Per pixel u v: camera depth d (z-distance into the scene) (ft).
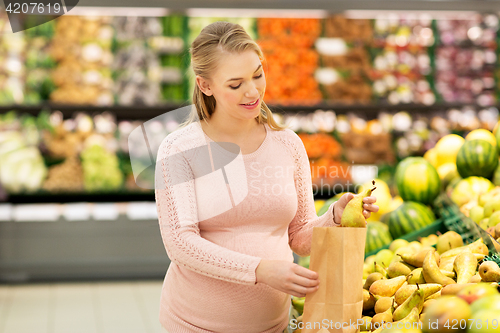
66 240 14.78
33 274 14.53
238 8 10.90
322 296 3.86
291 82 16.34
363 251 3.96
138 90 16.35
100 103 16.26
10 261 14.43
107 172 16.17
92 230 14.93
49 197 15.98
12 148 15.80
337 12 11.30
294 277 3.86
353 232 3.85
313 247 3.90
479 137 7.41
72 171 16.08
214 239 4.56
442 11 11.21
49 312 12.22
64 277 14.67
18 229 14.53
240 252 4.49
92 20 16.37
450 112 16.99
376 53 17.04
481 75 17.16
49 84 16.22
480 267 4.34
